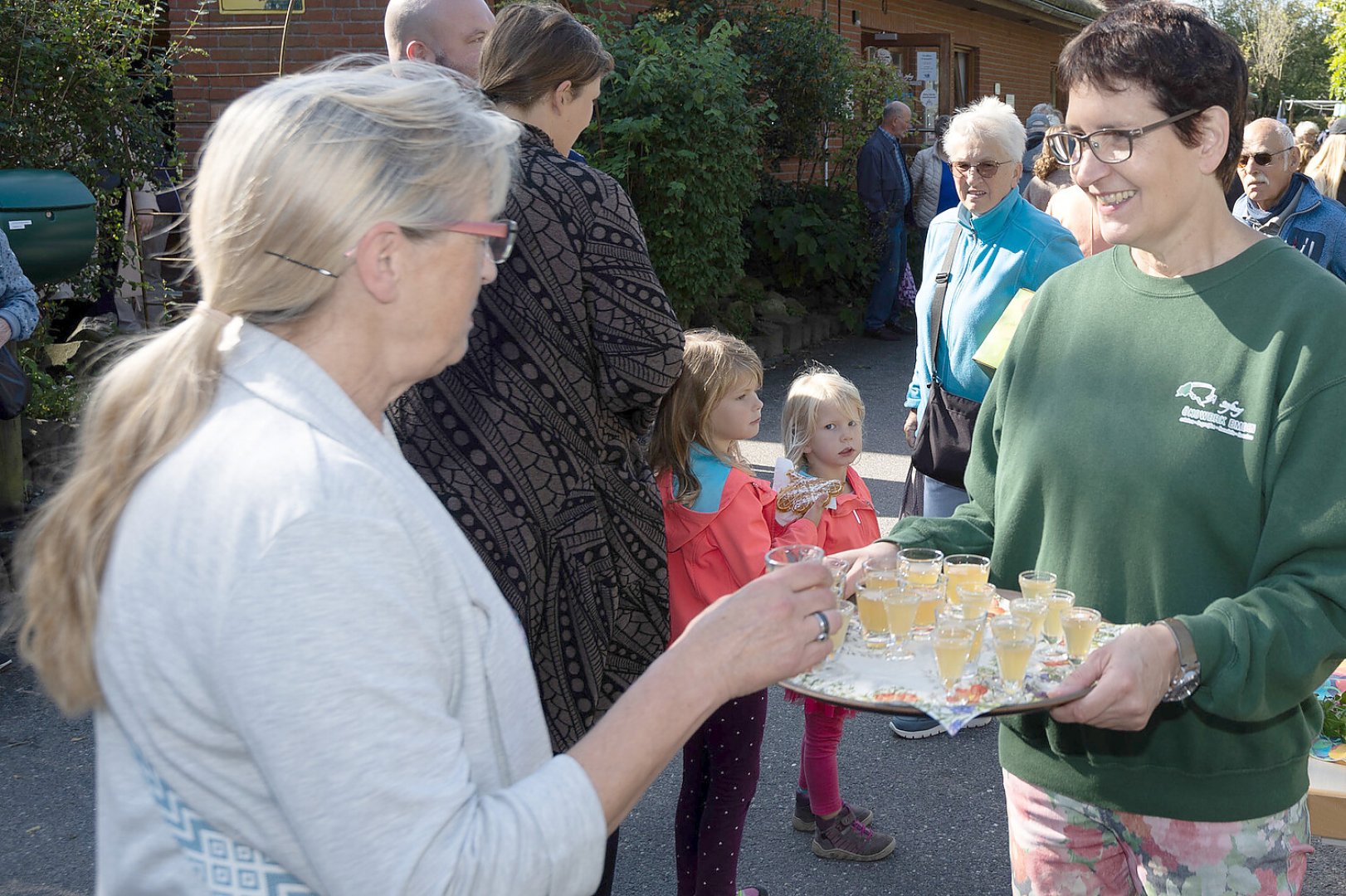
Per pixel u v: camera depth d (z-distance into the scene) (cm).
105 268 747
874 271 1145
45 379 624
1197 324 177
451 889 107
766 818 356
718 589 276
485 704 123
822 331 1118
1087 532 187
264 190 116
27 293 473
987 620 186
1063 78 178
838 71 1148
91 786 371
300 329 120
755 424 282
